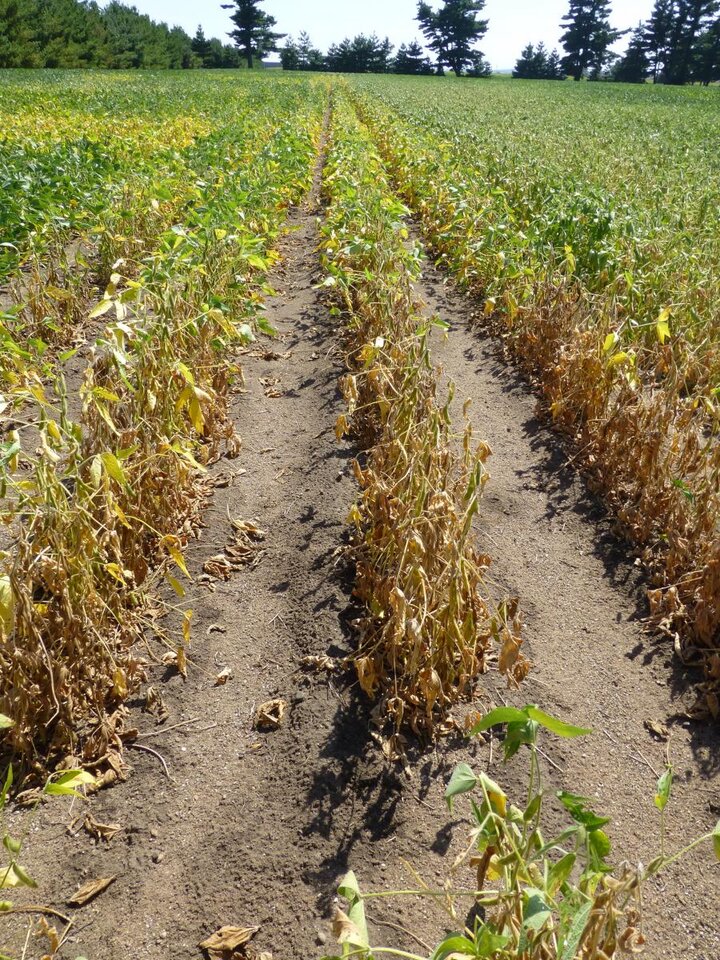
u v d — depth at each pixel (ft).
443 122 59.72
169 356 11.87
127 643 9.92
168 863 7.43
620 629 10.78
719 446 11.87
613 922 5.02
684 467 12.70
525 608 11.12
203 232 18.03
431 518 9.20
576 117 78.59
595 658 10.25
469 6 286.87
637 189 29.63
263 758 8.55
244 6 275.59
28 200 22.77
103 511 9.82
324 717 8.89
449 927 6.89
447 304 24.30
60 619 8.57
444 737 8.80
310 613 10.60
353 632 10.27
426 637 8.93
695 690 9.70
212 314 12.35
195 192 24.39
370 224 22.09
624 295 18.60
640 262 20.15
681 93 142.61
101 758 8.48
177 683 9.55
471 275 24.41
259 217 24.40
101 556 9.34
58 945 6.67
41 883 7.23
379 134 57.88
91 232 21.93
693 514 11.69
